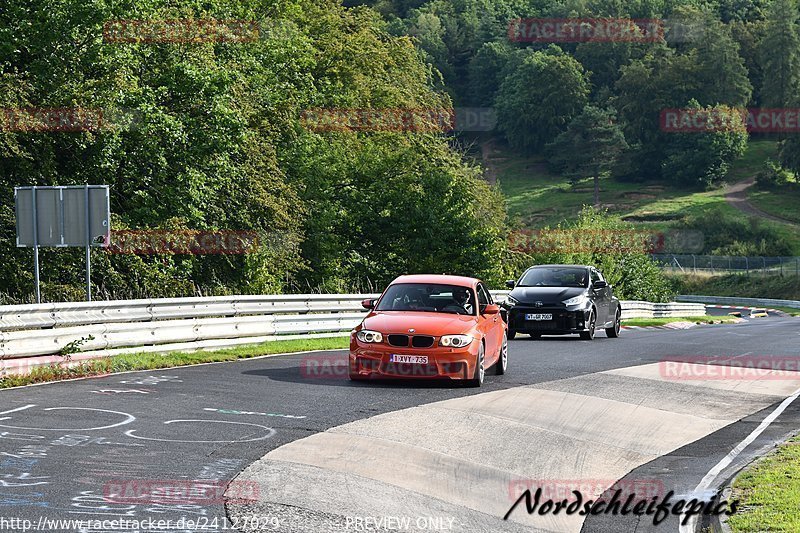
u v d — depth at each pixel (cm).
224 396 1917
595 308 3725
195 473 1274
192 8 4462
